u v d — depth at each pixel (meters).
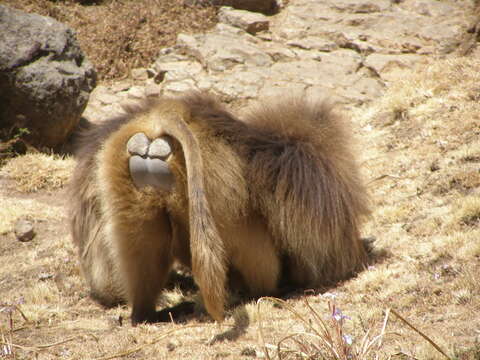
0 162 24.55
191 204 10.95
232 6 36.50
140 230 11.98
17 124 25.44
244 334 10.91
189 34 34.47
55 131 26.22
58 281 15.59
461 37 32.81
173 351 10.38
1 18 25.98
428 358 8.66
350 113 26.81
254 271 13.25
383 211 16.72
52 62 26.25
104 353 10.55
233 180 12.45
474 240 13.24
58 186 23.45
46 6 34.97
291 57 31.83
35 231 19.27
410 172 18.83
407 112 23.75
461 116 21.55
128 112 14.12
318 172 13.46
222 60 30.62
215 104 13.73
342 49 33.28
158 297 12.85
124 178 11.81
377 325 10.52
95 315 13.76
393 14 35.34
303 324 10.85
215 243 10.87
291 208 13.10
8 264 17.12
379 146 21.89
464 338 9.33
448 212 15.31
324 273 13.77
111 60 33.06
